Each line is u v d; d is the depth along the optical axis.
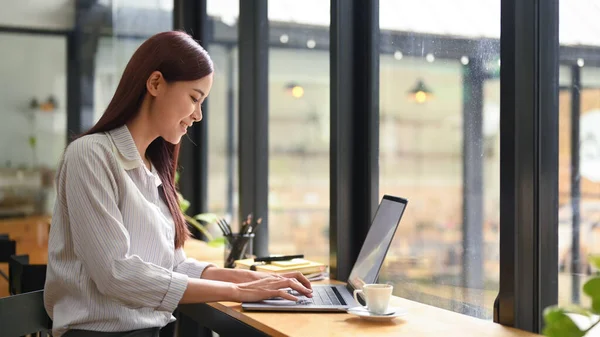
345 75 2.61
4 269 4.36
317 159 2.92
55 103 4.68
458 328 1.77
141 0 4.72
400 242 2.44
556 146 1.77
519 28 1.83
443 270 2.22
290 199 3.14
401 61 2.42
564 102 1.75
